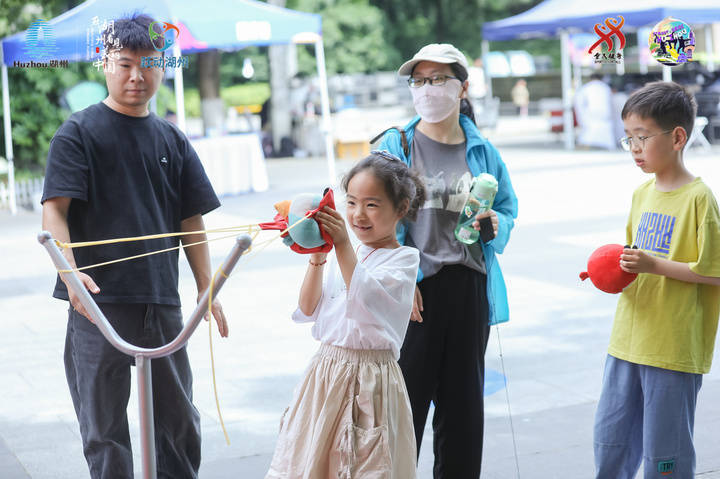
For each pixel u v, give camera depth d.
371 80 30.78
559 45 39.47
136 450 4.10
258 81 35.88
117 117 2.97
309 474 2.40
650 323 2.90
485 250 3.22
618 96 19.25
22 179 15.32
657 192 2.97
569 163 16.91
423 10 37.81
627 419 3.01
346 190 2.56
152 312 2.98
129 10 3.64
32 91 16.42
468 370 3.17
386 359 2.50
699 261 2.78
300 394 2.54
